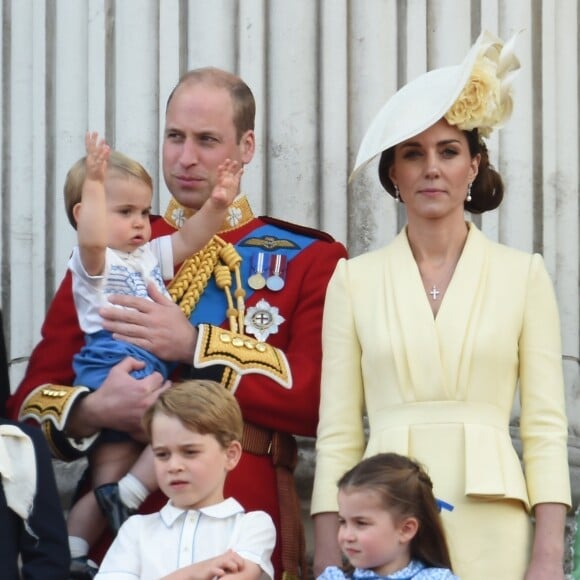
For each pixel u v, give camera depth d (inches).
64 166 1424.7
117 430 1217.4
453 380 1156.5
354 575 1086.4
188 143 1273.4
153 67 1417.3
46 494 1140.5
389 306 1176.8
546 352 1170.0
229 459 1139.9
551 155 1413.6
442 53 1408.7
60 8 1434.5
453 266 1186.6
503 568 1133.7
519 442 1346.0
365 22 1407.5
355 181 1395.2
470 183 1205.7
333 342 1190.3
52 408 1214.9
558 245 1409.9
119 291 1228.5
